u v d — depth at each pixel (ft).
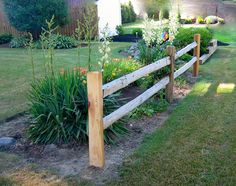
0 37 46.60
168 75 16.96
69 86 12.39
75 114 12.18
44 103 12.52
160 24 20.44
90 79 9.82
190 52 27.48
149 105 15.96
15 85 21.09
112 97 13.58
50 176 10.02
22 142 12.39
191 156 10.92
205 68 25.04
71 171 10.28
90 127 10.28
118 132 12.76
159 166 10.34
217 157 10.79
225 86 19.66
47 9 40.65
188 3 62.95
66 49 38.09
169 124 13.88
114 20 53.16
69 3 46.57
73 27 47.39
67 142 12.10
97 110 9.99
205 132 12.87
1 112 15.69
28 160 11.04
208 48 29.12
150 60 20.51
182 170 10.07
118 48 36.50
